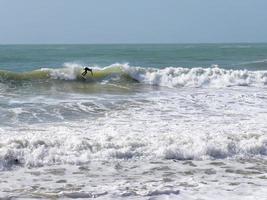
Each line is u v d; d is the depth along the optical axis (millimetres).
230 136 15188
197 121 18453
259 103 23484
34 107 21109
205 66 49844
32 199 9602
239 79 32250
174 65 52281
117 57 72750
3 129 16234
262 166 12750
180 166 12570
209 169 12328
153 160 13070
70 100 23391
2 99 23219
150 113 20266
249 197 9906
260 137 14883
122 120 18562
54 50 124500
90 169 12094
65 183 10883
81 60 63406
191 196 9938
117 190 10188
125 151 13305
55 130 16047
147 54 84562
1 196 9734
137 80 32219
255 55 79250
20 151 12773
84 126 17156
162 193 10078
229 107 22188
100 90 28078
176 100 24031
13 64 54312
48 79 31094
